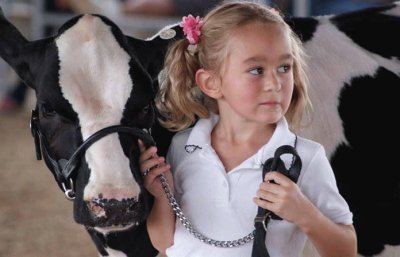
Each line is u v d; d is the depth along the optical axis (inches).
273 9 165.3
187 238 164.2
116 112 168.6
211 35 160.6
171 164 173.3
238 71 155.7
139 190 159.6
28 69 184.1
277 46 154.9
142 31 837.2
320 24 235.3
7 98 726.5
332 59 229.3
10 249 388.8
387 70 232.4
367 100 227.9
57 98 170.1
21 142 612.7
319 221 151.9
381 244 231.5
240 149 164.2
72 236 408.2
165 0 732.7
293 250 162.6
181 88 169.9
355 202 227.5
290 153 151.8
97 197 156.9
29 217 438.0
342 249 156.0
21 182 506.6
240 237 160.4
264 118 155.3
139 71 173.5
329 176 161.0
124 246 191.2
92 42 173.3
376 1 663.1
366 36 235.8
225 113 164.4
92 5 737.6
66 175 168.9
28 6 1026.7
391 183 229.0
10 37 187.8
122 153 163.3
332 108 224.5
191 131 170.1
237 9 158.4
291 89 157.1
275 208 150.9
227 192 161.3
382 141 227.8
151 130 193.6
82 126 167.2
